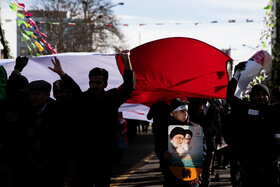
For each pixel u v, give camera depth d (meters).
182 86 6.66
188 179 4.61
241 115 4.98
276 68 21.14
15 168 4.08
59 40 38.88
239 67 5.15
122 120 6.45
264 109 4.90
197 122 7.09
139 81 6.55
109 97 4.51
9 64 6.02
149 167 10.61
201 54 5.69
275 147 4.80
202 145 4.64
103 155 4.40
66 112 4.27
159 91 7.13
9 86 4.80
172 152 4.64
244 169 4.91
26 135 4.08
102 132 4.41
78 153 4.39
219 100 8.91
